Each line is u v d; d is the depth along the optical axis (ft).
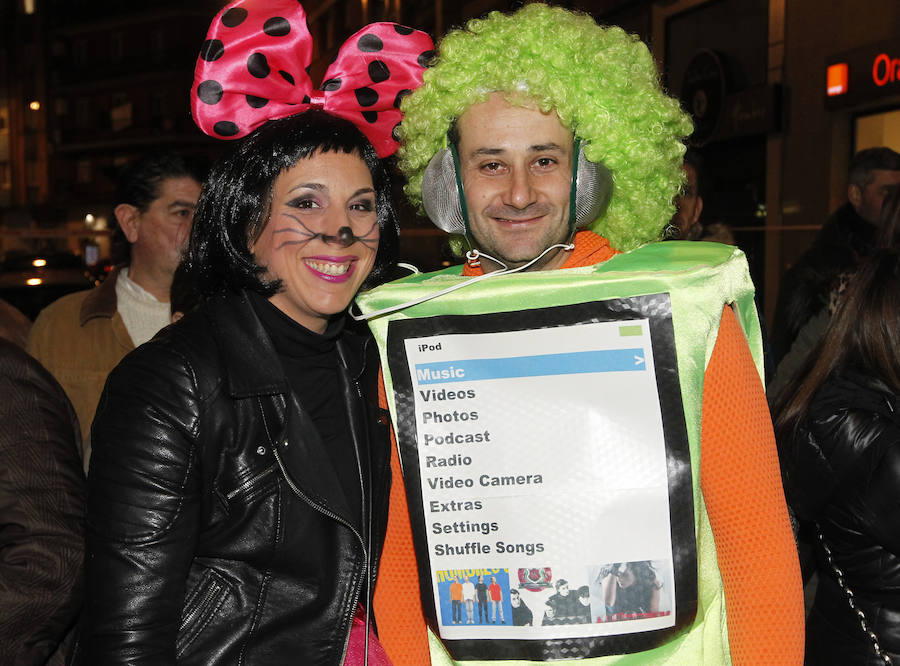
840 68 24.85
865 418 6.04
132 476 4.44
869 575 6.20
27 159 154.71
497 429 4.97
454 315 5.07
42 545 5.29
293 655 4.76
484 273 5.41
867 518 6.06
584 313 4.88
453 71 5.13
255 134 4.96
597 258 5.37
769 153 28.84
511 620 4.93
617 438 4.81
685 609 4.78
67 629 5.54
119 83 145.18
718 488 4.83
